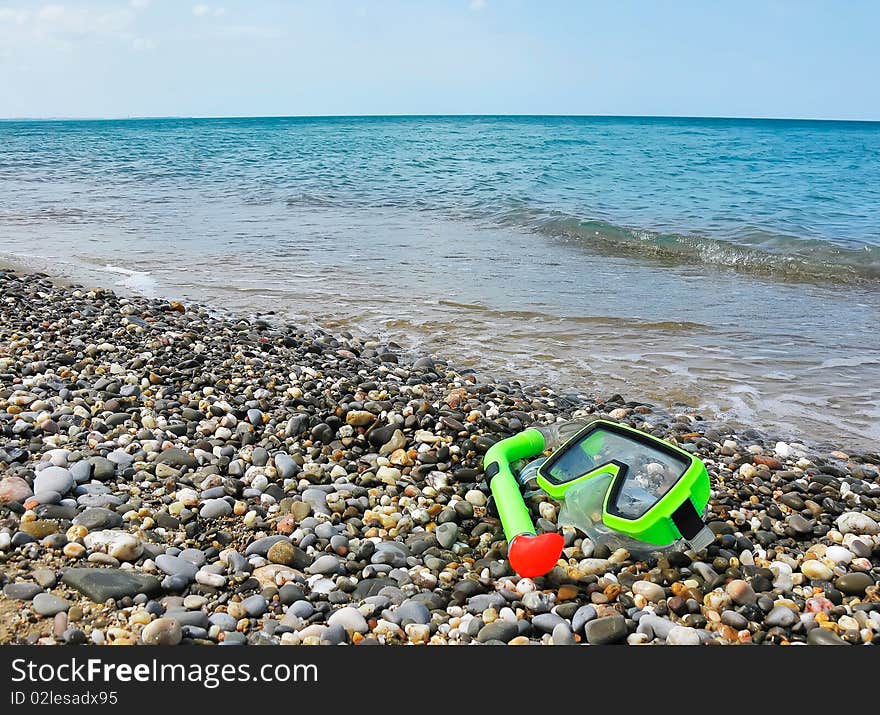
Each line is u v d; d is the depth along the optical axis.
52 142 9.52
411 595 0.64
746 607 0.65
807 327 1.65
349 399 1.06
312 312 1.70
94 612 0.57
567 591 0.65
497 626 0.60
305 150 7.46
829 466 0.98
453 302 1.80
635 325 1.64
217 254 2.36
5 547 0.63
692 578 0.69
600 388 1.29
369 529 0.74
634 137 11.36
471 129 15.37
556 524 0.77
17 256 2.24
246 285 1.95
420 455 0.90
